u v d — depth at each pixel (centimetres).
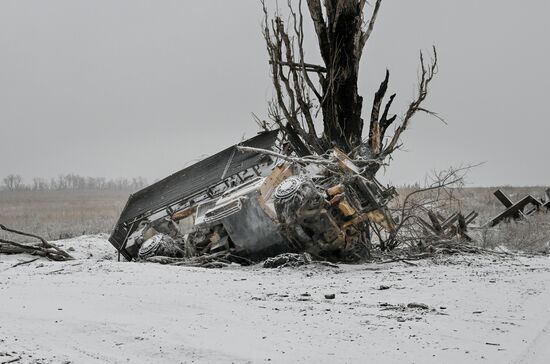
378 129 1695
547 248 1844
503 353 643
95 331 722
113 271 1171
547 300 898
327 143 1703
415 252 1540
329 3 1717
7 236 2330
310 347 662
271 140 1631
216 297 919
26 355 634
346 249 1384
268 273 1190
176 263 1370
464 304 874
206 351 646
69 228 2644
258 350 651
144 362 618
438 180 1633
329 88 1717
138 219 1606
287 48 1712
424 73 1673
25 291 961
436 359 624
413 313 820
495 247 1784
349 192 1410
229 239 1417
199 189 1577
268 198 1373
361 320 779
